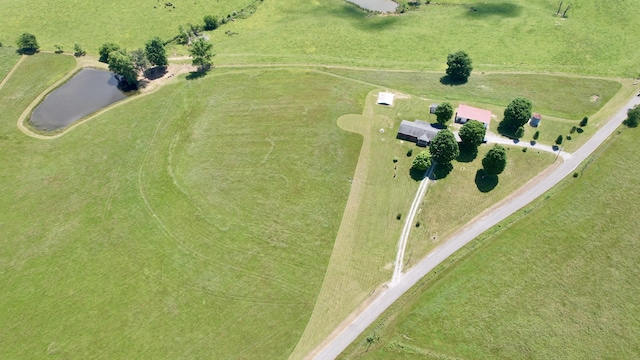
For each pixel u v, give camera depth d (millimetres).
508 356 69312
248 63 138375
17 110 123500
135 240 89188
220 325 75500
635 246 82500
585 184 92938
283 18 166250
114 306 79125
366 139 106938
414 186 95000
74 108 124375
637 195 90688
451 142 93188
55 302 80312
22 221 94188
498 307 74875
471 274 79312
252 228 89562
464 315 74000
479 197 91688
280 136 109375
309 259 83750
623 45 139000
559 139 101500
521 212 88188
